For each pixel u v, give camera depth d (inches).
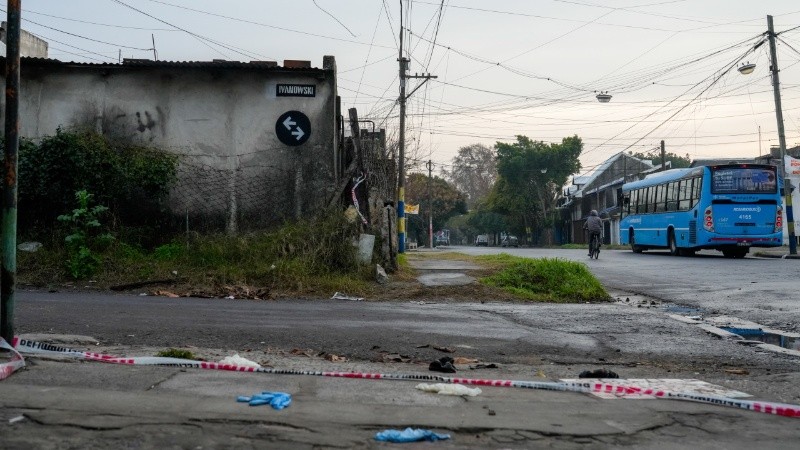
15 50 202.8
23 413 152.6
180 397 171.9
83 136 561.6
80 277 484.1
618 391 197.6
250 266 510.3
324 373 208.5
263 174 610.2
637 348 292.7
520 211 2452.0
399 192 956.0
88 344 261.3
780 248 1262.3
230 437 141.3
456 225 4325.8
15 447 131.8
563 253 1208.2
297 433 145.2
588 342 305.0
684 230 960.9
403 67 1019.9
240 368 211.0
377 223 593.3
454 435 149.6
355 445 139.5
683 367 256.1
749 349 291.1
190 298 443.2
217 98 613.6
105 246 524.1
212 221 603.8
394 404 172.9
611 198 2329.0
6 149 207.8
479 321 361.7
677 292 511.5
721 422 167.2
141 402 165.2
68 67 603.5
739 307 423.2
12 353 208.1
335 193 607.2
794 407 175.8
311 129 613.0
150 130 610.2
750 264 753.0
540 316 386.3
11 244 213.0
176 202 601.3
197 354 245.3
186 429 145.2
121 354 236.8
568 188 2952.8
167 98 612.1
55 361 211.5
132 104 610.2
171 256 531.5
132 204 595.2
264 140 612.4
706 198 898.7
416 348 282.4
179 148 609.6
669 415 171.8
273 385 190.1
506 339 308.5
